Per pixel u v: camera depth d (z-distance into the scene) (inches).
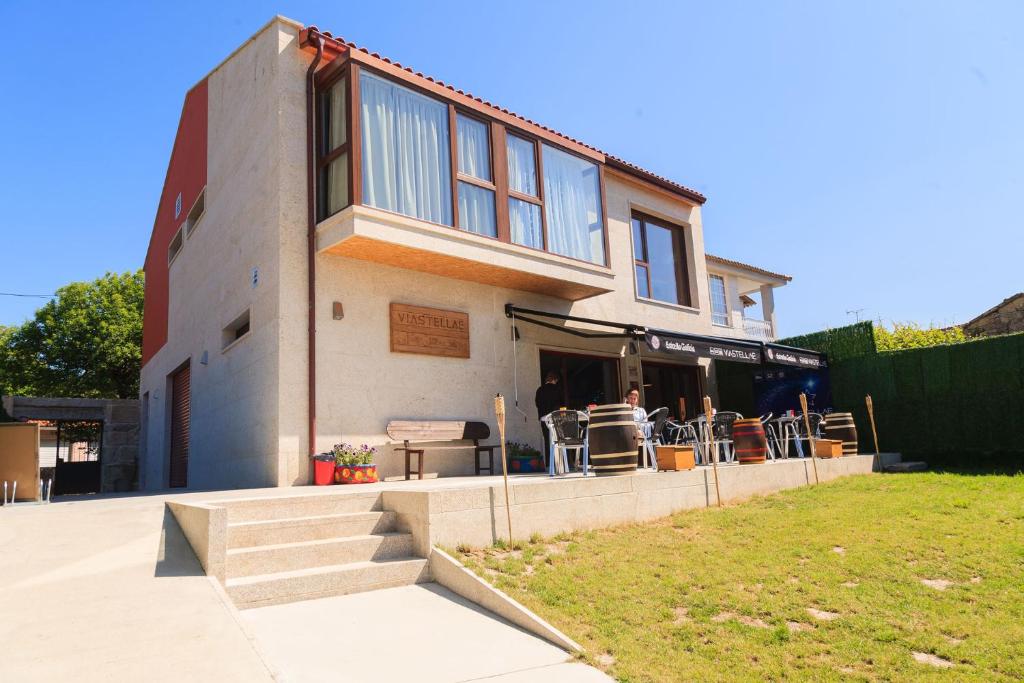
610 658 168.1
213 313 508.7
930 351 547.2
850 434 496.1
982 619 188.7
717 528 288.0
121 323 1195.9
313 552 217.3
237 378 433.7
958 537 260.1
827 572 228.1
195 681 123.2
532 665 160.7
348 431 382.0
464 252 410.6
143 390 816.9
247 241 436.8
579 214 509.4
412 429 404.2
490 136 453.1
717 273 884.0
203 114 582.2
